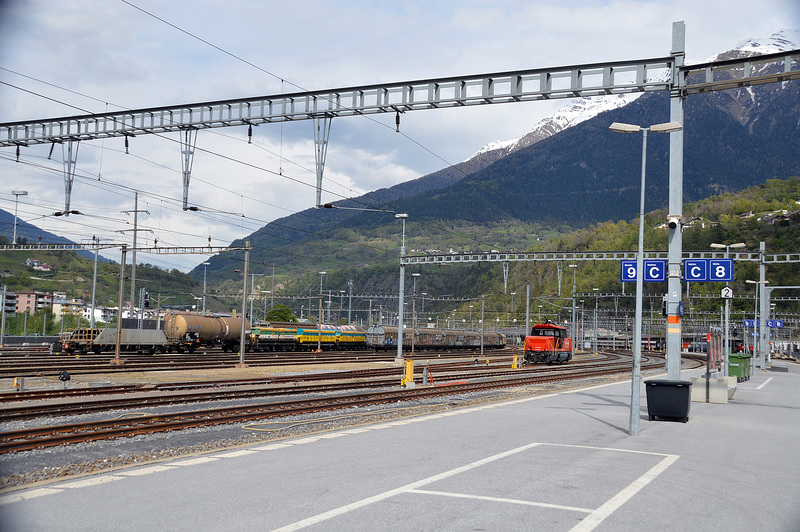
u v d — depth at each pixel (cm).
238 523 797
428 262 5128
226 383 3166
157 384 2939
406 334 8306
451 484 1010
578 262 13375
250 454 1287
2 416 1859
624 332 12619
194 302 14088
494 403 2392
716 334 3209
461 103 2334
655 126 1748
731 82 2045
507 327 13562
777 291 10669
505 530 774
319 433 1599
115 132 2725
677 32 2088
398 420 1864
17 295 13625
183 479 1048
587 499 928
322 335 7600
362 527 781
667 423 1872
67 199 2816
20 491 977
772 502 951
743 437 1614
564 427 1720
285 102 2506
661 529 794
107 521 809
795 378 4741
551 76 2220
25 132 2878
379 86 2397
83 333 5409
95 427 1748
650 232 12269
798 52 1962
